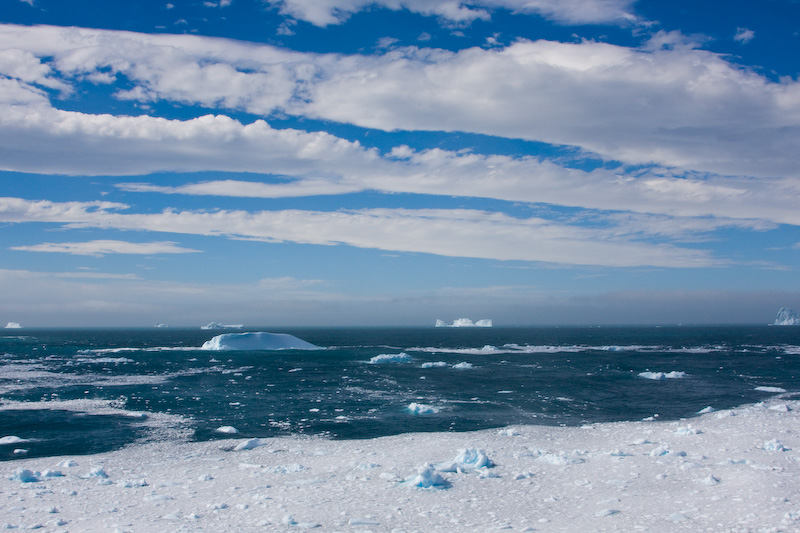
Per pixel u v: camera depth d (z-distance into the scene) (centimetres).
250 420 2394
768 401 2870
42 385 3622
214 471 1551
